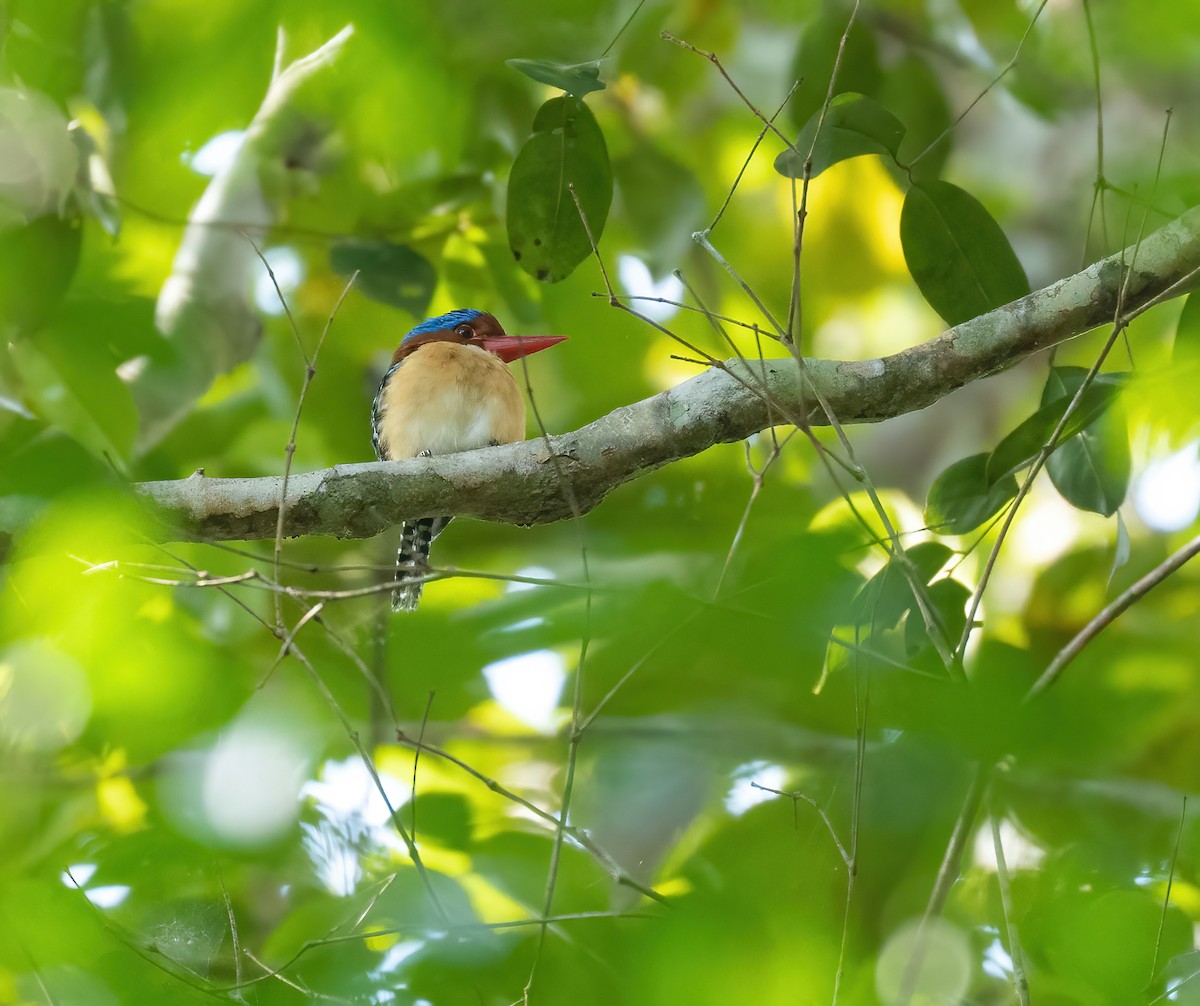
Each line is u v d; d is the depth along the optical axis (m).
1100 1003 7.41
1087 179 14.88
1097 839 8.62
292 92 10.02
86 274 11.70
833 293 14.56
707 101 13.57
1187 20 7.89
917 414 15.34
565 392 13.46
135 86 9.30
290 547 11.68
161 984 6.62
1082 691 5.66
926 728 6.11
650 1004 5.93
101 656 7.30
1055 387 7.70
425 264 11.02
